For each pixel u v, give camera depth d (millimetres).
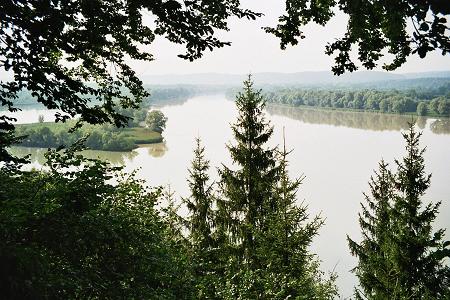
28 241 7383
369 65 6230
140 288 8641
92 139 98125
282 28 6344
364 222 19000
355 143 115875
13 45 5578
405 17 5332
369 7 5617
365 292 17047
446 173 74500
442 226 46875
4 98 5965
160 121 128500
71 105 6199
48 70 5898
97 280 7918
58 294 6910
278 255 13906
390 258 15461
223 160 86125
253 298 10703
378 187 18812
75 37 6027
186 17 5551
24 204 7121
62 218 7664
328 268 38844
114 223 8555
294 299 11906
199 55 5992
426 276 14656
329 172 79500
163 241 11086
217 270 15891
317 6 6070
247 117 18062
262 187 17438
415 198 15844
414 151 16266
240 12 5828
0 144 6176
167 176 71062
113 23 6121
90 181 8188
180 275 10312
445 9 4062
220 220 17484
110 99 7301
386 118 187250
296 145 112062
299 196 63250
